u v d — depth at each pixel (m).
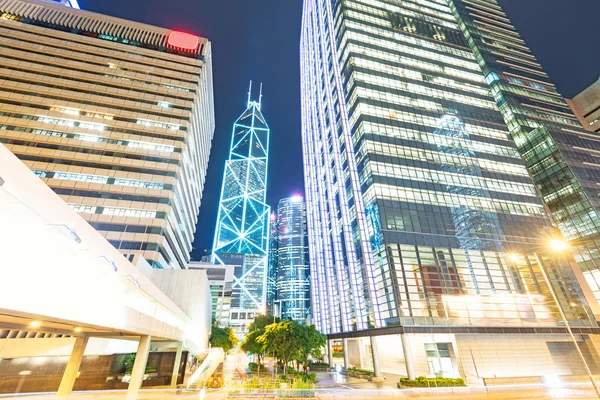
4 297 7.94
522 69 101.50
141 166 63.66
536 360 43.88
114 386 33.84
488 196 59.81
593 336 47.81
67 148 60.91
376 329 46.56
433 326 42.16
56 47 74.19
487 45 102.94
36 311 9.41
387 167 57.78
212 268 144.38
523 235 56.34
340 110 74.25
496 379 34.34
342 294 63.75
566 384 33.78
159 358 39.09
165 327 29.97
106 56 77.88
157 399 26.20
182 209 74.62
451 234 52.34
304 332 42.00
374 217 53.12
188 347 44.97
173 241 68.38
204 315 57.50
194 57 91.94
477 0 120.06
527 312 47.12
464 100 75.88
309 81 128.88
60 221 10.91
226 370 65.69
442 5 106.06
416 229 51.34
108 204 57.34
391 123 64.38
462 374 40.78
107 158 62.09
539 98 94.94
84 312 12.95
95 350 33.69
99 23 85.50
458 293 46.16
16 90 63.97
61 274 10.95
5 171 8.12
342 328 62.41
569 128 88.12
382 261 48.62
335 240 71.81
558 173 77.56
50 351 30.34
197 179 93.69
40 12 80.50
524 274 51.53
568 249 59.59
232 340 87.25
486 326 43.97
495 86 93.38
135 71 78.00
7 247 8.10
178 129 72.19
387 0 93.25
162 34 91.12
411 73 75.88
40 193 9.75
